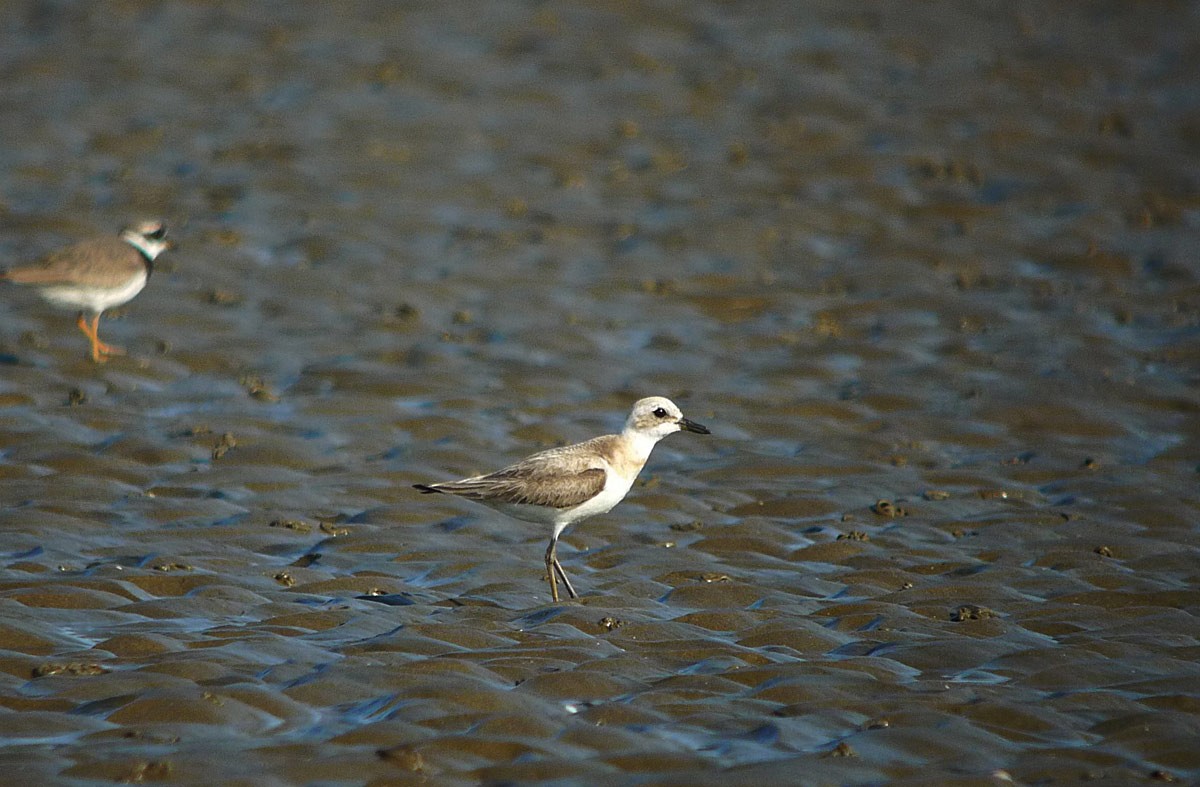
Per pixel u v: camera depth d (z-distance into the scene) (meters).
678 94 31.48
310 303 20.83
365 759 8.67
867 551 13.27
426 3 37.19
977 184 26.70
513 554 13.19
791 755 8.89
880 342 20.02
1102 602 11.94
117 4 36.66
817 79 32.34
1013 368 18.95
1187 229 24.64
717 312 21.28
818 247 23.94
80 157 26.92
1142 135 29.34
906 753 8.91
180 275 21.59
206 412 16.75
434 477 15.12
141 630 10.91
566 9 36.84
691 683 10.02
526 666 10.28
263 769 8.53
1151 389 18.05
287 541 13.26
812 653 10.84
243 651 10.39
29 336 18.98
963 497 14.88
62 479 14.40
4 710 9.33
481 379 18.25
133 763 8.52
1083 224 24.70
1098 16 37.72
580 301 21.41
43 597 11.37
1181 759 8.87
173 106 29.94
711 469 15.70
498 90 31.44
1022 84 32.31
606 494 12.41
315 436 16.16
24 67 31.73
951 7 38.19
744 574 12.73
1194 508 14.38
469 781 8.52
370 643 10.69
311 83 31.48
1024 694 9.95
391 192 25.77
